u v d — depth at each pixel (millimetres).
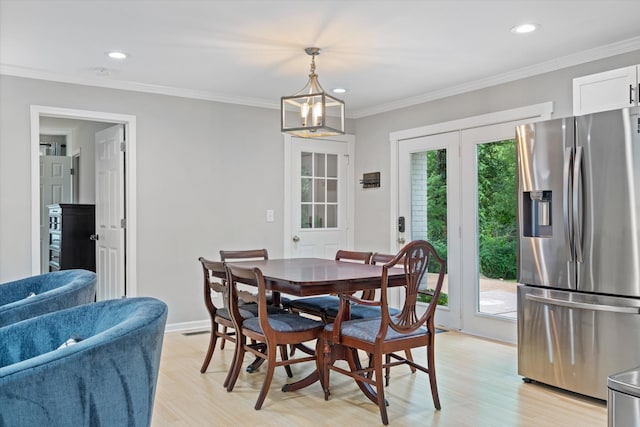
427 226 5121
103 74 4312
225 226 5141
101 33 3338
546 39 3471
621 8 2959
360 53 3762
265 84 4660
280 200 5504
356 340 2834
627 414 1354
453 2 2869
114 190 4844
